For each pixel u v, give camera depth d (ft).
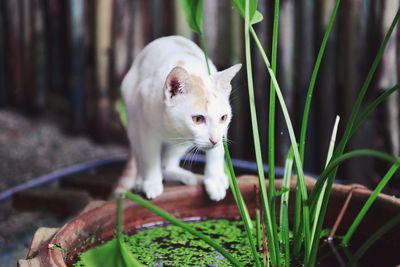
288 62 10.72
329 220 5.97
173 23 11.54
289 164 5.54
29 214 9.71
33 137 13.00
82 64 12.73
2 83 13.94
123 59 12.26
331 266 5.29
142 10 12.01
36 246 5.11
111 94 12.47
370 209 5.68
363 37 10.32
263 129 11.05
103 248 3.91
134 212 6.06
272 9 10.74
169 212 6.23
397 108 10.23
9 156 12.13
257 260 5.06
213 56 11.20
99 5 12.12
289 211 6.10
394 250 5.47
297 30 10.69
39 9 13.21
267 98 10.98
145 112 6.21
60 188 10.01
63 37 13.32
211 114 5.89
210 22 11.05
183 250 5.67
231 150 11.36
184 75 5.82
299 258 5.41
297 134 10.94
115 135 12.69
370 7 10.30
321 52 4.98
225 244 5.79
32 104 13.78
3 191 10.64
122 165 10.87
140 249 5.69
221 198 6.27
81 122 13.06
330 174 4.83
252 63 10.92
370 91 10.46
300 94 10.82
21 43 13.53
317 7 10.51
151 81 6.24
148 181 6.26
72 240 5.25
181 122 5.96
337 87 10.66
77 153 12.38
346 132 4.77
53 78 13.66
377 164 10.66
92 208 5.86
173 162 7.06
